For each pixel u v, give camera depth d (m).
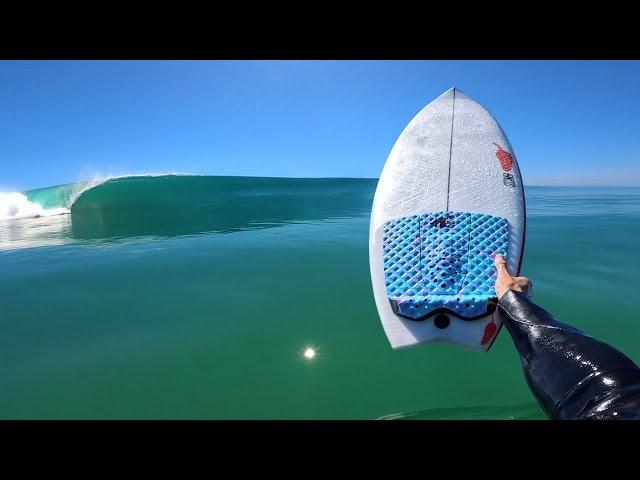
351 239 5.04
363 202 8.89
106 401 2.06
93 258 4.34
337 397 2.04
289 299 3.20
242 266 4.01
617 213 6.87
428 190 3.19
